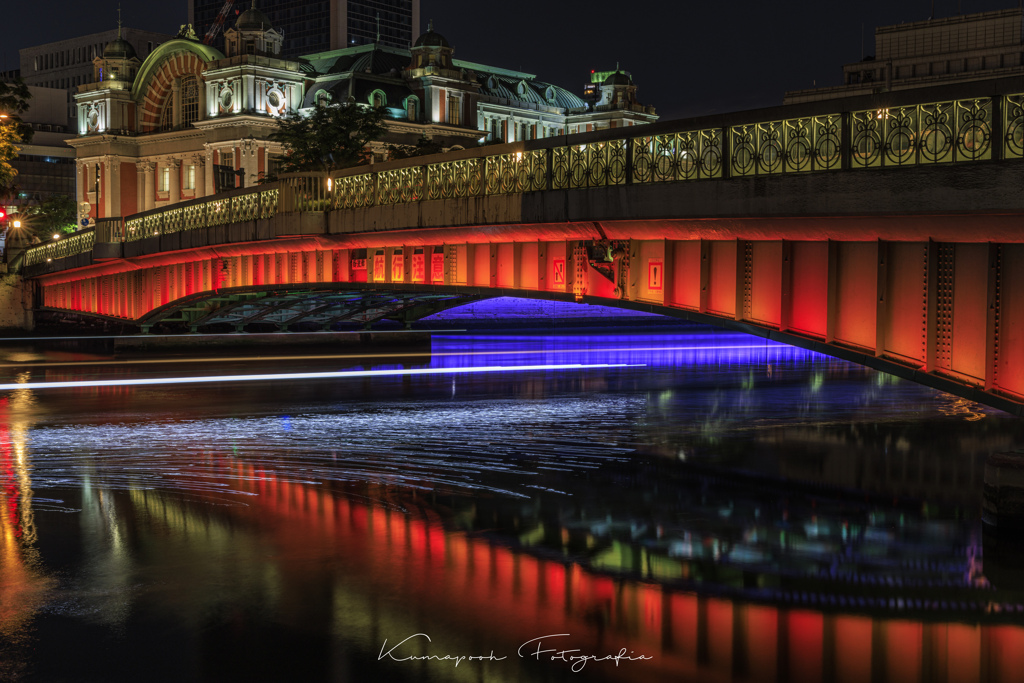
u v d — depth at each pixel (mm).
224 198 34969
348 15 199125
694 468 19094
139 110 119000
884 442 22281
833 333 15406
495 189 21469
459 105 113562
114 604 11266
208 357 48688
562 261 21031
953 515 15133
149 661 9719
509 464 19547
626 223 18594
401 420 26469
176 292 42719
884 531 14164
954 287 13586
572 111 142750
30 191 164875
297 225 29297
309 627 10570
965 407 29031
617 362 47219
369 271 28250
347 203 27688
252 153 103938
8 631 10492
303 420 26578
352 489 17094
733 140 15930
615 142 18281
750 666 9578
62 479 18000
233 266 37031
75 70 189250
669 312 18453
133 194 119500
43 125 173125
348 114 64812
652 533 14109
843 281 15250
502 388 34969
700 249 17719
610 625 10555
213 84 107625
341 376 39781
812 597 11398
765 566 12602
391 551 13250
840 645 10023
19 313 65188
